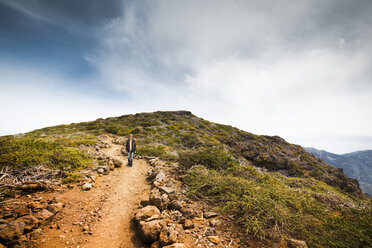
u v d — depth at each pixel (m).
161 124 28.70
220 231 2.81
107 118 35.41
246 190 3.76
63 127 27.36
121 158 9.05
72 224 2.82
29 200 3.23
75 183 4.46
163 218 2.98
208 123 37.31
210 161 6.26
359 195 18.05
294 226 3.00
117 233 2.75
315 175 17.08
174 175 5.62
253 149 21.80
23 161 4.59
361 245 2.78
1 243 2.11
